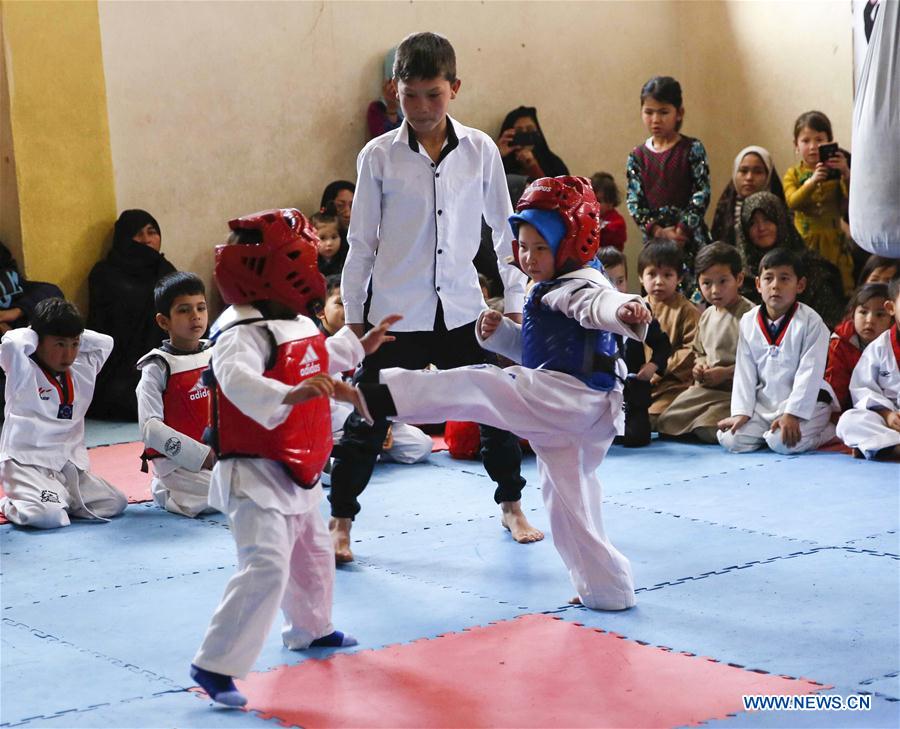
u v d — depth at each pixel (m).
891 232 4.84
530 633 3.64
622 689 3.17
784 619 3.71
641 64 10.67
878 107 4.81
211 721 3.06
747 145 10.42
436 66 4.41
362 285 4.71
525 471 6.09
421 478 5.93
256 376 3.10
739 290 7.61
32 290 8.08
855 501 5.16
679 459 6.20
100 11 8.28
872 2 9.20
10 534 5.18
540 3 10.05
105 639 3.75
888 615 3.71
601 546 3.80
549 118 10.20
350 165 9.35
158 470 5.51
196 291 5.45
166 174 8.63
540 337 3.79
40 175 8.20
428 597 4.04
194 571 4.51
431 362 4.78
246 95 8.86
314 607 3.51
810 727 2.90
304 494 3.34
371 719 3.03
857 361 6.45
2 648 3.70
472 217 4.71
